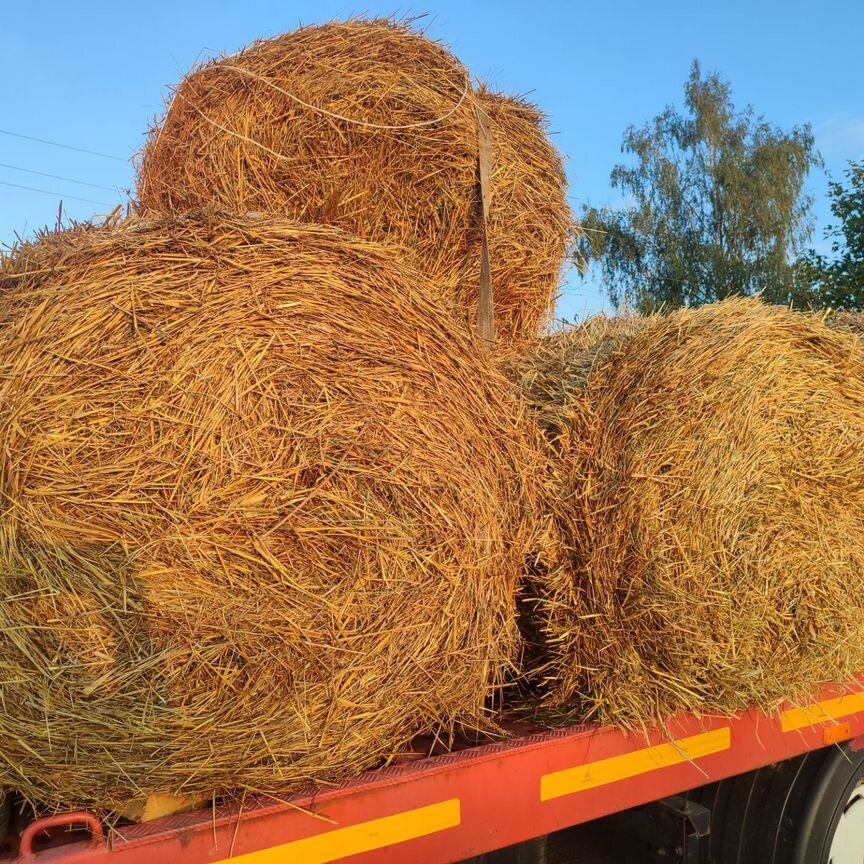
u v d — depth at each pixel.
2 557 1.65
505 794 2.14
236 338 1.84
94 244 1.84
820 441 2.64
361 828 1.91
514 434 2.35
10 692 1.66
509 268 3.14
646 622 2.40
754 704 2.67
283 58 2.84
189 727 1.74
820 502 2.67
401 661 1.97
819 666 2.74
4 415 1.68
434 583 2.02
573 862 2.87
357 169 2.82
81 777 1.74
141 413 1.73
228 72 2.84
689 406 2.46
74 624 1.67
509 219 3.09
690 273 27.39
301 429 1.86
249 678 1.78
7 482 1.66
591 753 2.34
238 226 1.96
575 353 2.98
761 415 2.55
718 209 28.16
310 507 1.85
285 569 1.80
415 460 2.01
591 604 2.44
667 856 2.67
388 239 2.89
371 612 1.91
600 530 2.44
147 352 1.76
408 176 2.89
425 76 2.91
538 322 3.44
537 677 2.63
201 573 1.73
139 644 1.70
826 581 2.67
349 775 1.98
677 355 2.51
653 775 2.47
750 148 28.67
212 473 1.75
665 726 2.46
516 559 2.38
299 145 2.77
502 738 2.30
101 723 1.69
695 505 2.42
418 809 1.99
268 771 1.85
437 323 2.18
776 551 2.56
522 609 2.64
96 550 1.68
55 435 1.69
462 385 2.19
